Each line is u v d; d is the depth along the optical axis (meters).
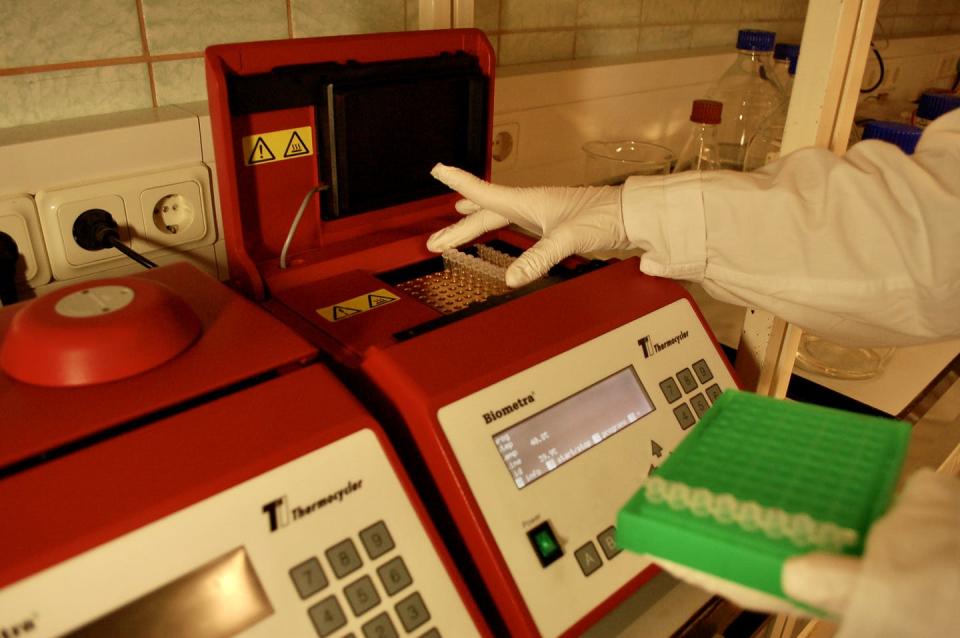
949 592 0.38
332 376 0.57
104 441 0.48
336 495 0.50
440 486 0.56
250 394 0.53
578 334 0.67
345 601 0.48
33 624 0.39
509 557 0.55
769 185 0.77
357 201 0.87
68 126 0.85
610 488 0.63
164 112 0.93
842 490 0.46
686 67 1.60
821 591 0.39
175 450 0.48
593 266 0.86
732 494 0.46
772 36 1.40
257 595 0.46
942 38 2.35
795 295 0.74
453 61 0.88
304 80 0.77
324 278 0.84
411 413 0.58
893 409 0.95
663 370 0.72
